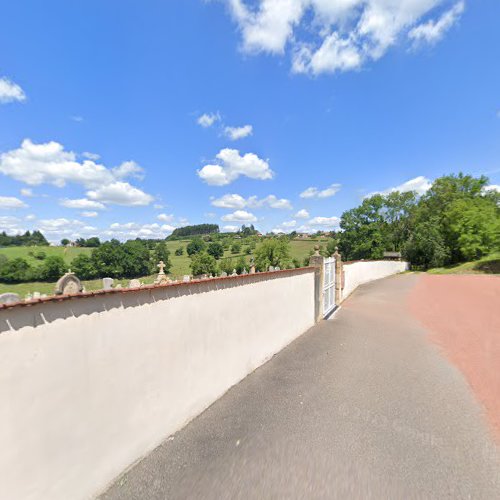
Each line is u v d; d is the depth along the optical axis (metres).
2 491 2.08
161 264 12.70
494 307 12.55
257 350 5.80
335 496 2.74
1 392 2.06
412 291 17.61
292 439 3.59
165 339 3.48
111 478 2.84
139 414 3.15
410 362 6.29
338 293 13.05
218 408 4.28
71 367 2.50
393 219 56.97
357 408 4.38
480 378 5.51
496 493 2.84
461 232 38.03
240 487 2.83
